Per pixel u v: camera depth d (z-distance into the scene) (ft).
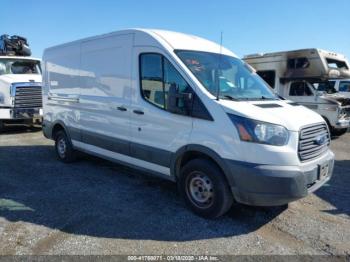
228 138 12.66
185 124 14.10
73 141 22.12
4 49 41.98
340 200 16.55
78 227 13.16
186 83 14.12
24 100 35.81
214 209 13.53
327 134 14.62
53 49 23.43
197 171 13.93
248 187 12.32
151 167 16.21
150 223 13.58
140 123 16.33
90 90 19.84
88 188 17.83
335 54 39.40
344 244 12.17
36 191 17.29
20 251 11.34
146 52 15.93
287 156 12.03
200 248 11.73
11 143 30.50
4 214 14.32
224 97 13.80
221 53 16.85
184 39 16.29
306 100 38.34
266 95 16.10
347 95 41.32
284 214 14.69
